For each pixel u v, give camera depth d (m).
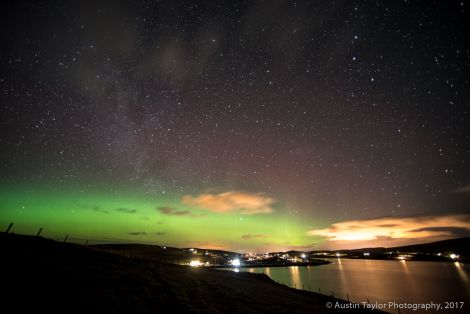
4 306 13.30
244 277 47.59
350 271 113.31
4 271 18.27
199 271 42.91
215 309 19.06
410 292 60.75
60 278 19.45
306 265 152.12
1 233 32.75
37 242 31.41
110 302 16.81
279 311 21.62
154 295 20.03
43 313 13.51
